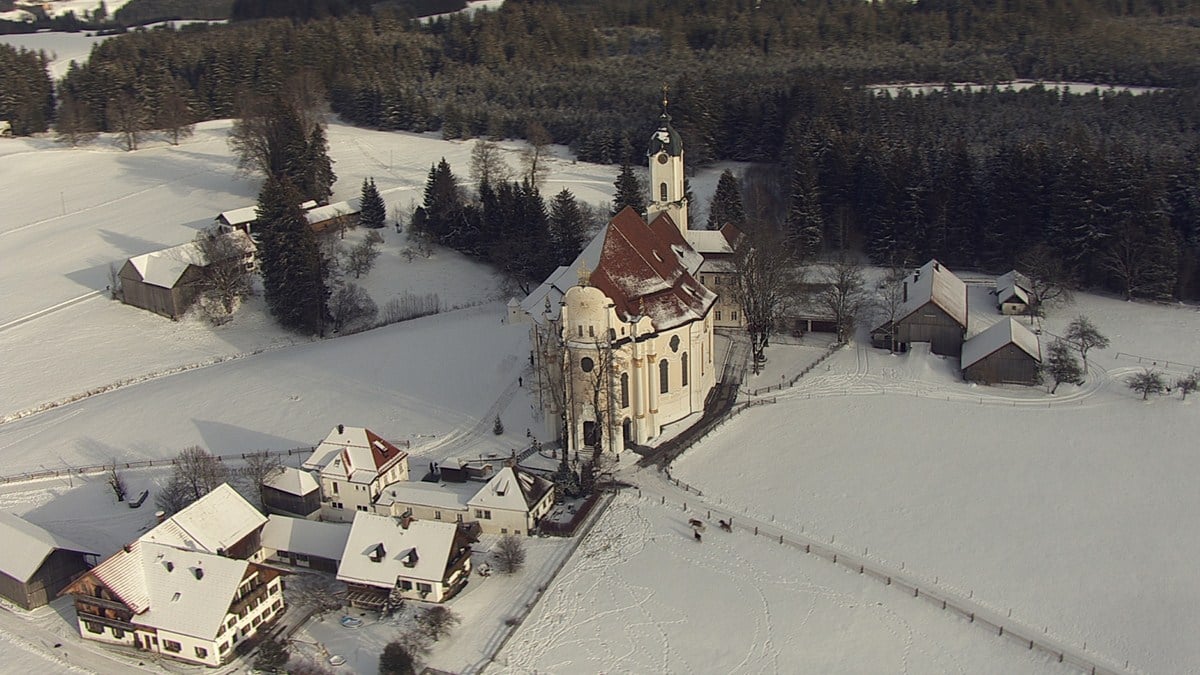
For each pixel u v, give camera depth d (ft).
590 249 426.92
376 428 415.03
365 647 286.25
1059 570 312.91
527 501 335.26
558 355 381.19
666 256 425.69
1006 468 370.12
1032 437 391.65
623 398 385.70
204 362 509.35
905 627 289.53
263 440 410.11
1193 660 274.36
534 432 403.75
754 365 456.04
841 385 438.81
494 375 458.09
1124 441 386.32
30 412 455.22
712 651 281.54
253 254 586.45
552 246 583.17
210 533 318.45
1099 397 422.41
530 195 604.08
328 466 350.84
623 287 388.57
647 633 289.33
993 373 437.58
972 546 325.62
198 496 350.02
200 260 563.89
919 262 587.27
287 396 450.71
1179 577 307.37
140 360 509.76
